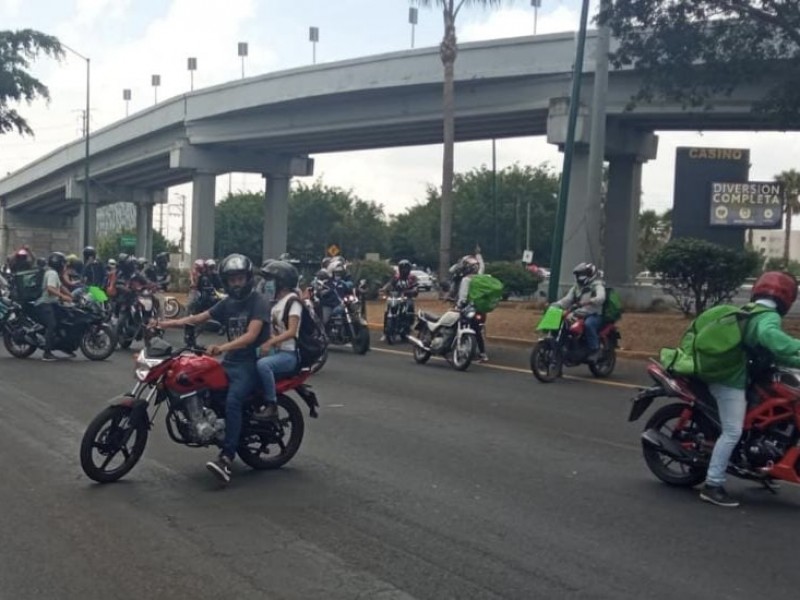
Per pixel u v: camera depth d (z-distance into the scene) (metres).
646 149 36.56
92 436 7.92
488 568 6.06
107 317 16.89
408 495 7.82
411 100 37.78
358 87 37.91
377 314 29.61
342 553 6.31
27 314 16.44
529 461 9.18
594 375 16.02
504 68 33.44
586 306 15.26
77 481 8.11
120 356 17.45
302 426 8.82
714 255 23.84
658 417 8.36
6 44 42.34
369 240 80.31
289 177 52.75
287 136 43.88
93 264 24.31
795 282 7.76
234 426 8.06
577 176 32.88
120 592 5.55
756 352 7.61
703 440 8.00
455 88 35.59
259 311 8.20
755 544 6.68
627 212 36.81
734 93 30.20
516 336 22.84
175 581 5.75
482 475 8.56
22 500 7.50
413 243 76.75
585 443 10.13
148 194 73.62
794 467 7.57
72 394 12.71
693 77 21.31
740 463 7.79
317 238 79.38
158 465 8.71
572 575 5.96
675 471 8.59
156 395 8.23
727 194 36.72
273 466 8.66
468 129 39.84
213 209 50.44
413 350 18.86
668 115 31.91
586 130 31.80
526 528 6.95
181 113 48.38
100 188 70.00
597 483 8.35
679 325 23.03
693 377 7.91
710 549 6.54
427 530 6.86
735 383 7.59
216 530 6.79
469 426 11.01
